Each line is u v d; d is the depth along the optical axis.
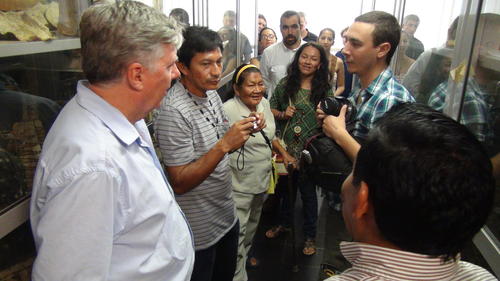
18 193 0.80
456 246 0.45
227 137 1.16
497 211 0.93
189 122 1.20
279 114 2.29
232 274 1.64
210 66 1.21
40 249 0.62
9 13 0.75
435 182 0.42
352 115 1.24
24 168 0.83
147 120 1.42
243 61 3.49
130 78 0.72
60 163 0.64
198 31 1.21
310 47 2.16
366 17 1.21
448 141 0.44
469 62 1.16
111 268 0.73
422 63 1.86
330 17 5.35
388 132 0.47
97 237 0.63
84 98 0.73
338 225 2.49
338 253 2.06
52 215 0.62
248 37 3.77
